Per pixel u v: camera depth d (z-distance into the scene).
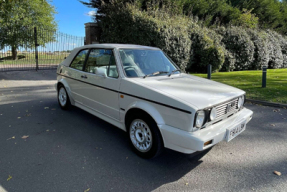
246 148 3.65
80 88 4.55
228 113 3.16
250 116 3.53
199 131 2.69
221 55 12.62
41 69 13.66
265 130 4.45
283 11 24.48
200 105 2.68
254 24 19.06
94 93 4.12
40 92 7.62
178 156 3.35
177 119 2.73
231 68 14.12
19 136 3.92
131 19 11.36
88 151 3.44
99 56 4.12
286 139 4.02
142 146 3.25
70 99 5.00
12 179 2.69
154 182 2.70
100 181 2.69
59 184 2.61
